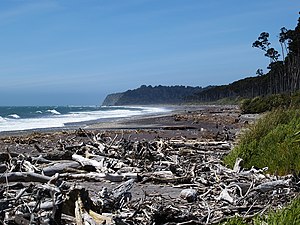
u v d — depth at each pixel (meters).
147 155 13.66
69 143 19.41
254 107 60.47
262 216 6.38
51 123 48.56
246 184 8.80
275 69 112.94
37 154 15.18
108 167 11.85
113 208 7.14
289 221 5.71
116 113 86.00
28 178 10.35
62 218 6.27
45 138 24.78
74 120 55.72
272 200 8.04
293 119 13.42
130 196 7.64
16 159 12.09
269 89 120.06
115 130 32.31
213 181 10.25
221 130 30.56
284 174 10.65
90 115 74.62
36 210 6.38
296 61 93.81
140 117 60.56
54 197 6.34
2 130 37.25
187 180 10.50
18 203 6.94
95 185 10.32
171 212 6.75
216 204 7.97
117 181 10.74
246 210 7.45
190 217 6.77
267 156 11.50
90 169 12.11
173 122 43.59
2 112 82.12
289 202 7.57
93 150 14.43
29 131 35.28
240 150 12.14
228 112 70.81
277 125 13.62
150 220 6.55
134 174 10.81
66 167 11.80
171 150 16.38
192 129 32.72
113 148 14.66
